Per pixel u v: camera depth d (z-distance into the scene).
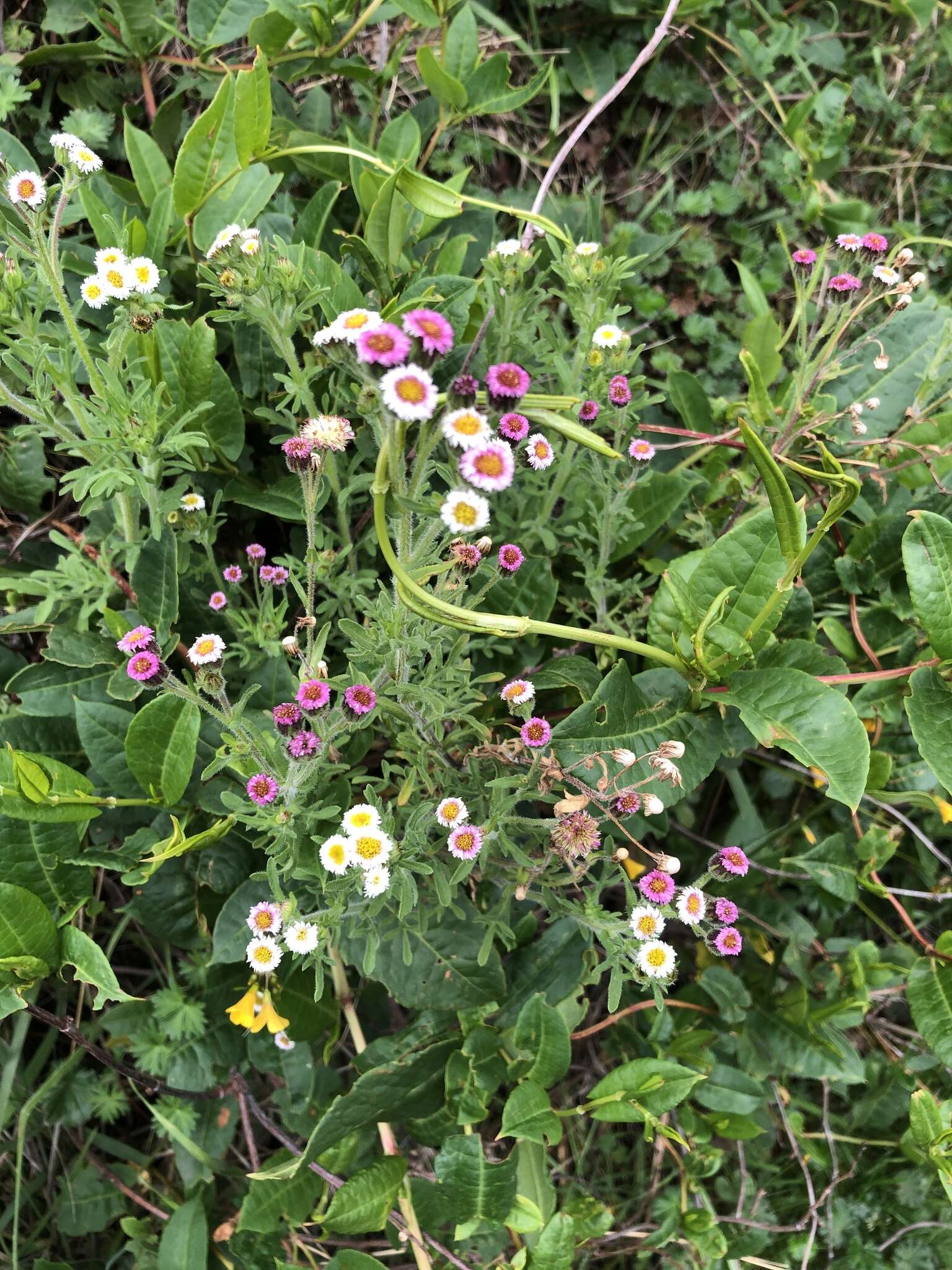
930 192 0.59
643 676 0.36
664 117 0.54
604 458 0.38
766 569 0.34
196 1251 0.36
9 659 0.38
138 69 0.44
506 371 0.25
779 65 0.57
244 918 0.34
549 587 0.38
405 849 0.29
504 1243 0.37
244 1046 0.37
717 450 0.45
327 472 0.34
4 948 0.32
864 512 0.43
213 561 0.36
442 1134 0.36
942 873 0.46
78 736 0.36
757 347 0.48
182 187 0.38
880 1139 0.44
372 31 0.49
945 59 0.59
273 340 0.32
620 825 0.31
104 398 0.31
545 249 0.45
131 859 0.34
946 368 0.42
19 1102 0.37
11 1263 0.37
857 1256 0.42
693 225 0.54
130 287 0.30
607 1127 0.44
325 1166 0.36
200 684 0.28
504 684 0.39
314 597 0.34
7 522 0.40
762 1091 0.39
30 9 0.43
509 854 0.31
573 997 0.39
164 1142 0.40
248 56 0.47
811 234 0.57
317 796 0.33
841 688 0.40
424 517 0.26
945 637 0.34
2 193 0.34
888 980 0.42
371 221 0.37
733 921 0.30
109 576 0.36
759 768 0.46
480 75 0.44
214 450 0.37
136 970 0.41
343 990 0.39
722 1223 0.42
